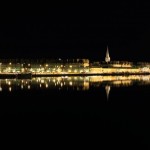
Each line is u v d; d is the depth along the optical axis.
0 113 75.00
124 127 59.47
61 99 102.81
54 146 48.38
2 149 47.16
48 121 65.38
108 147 47.81
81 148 47.41
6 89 137.88
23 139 51.91
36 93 121.62
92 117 69.50
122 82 192.25
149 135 53.78
